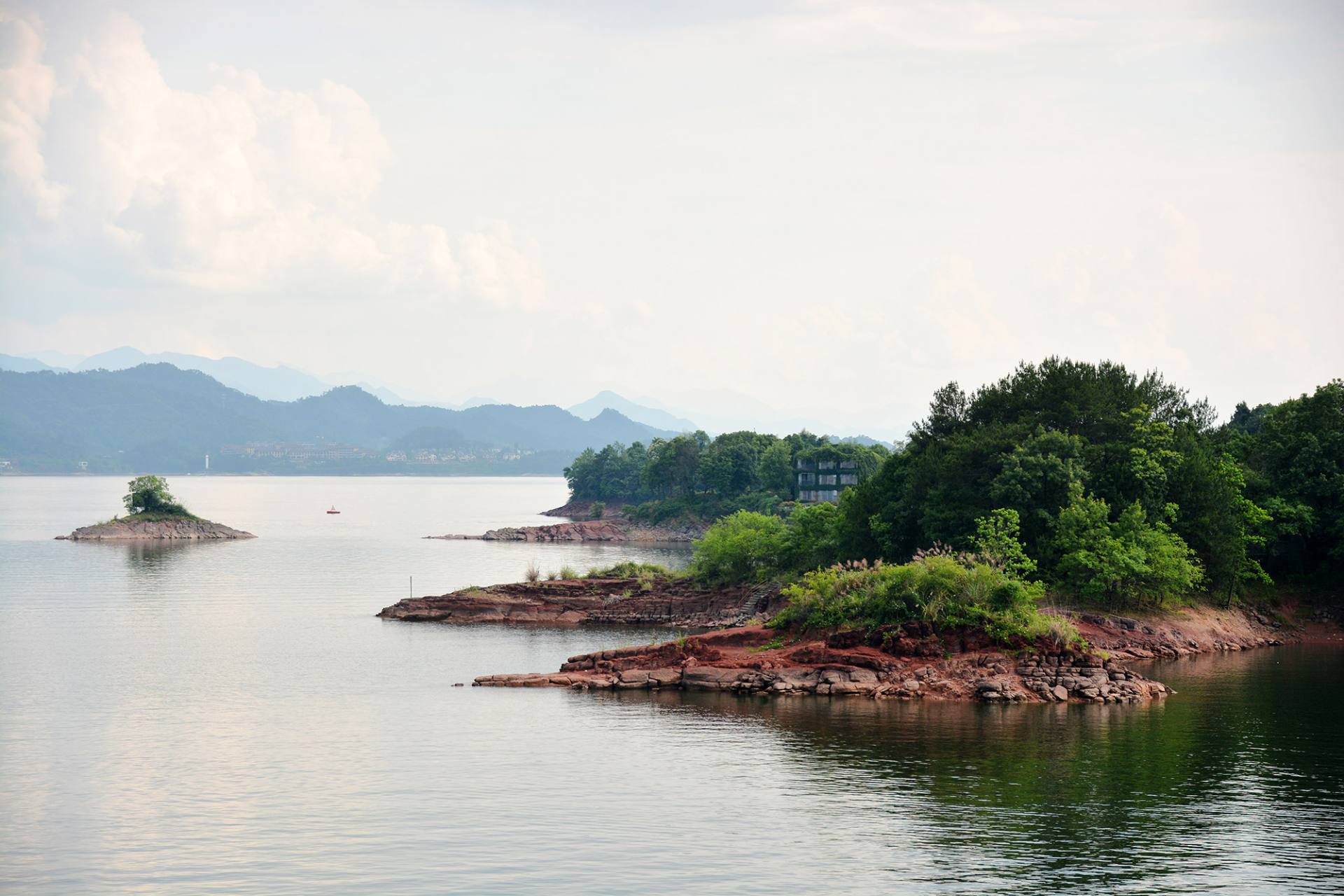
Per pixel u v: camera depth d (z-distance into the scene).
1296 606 114.56
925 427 126.38
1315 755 62.00
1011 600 82.69
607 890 43.91
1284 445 120.38
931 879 44.81
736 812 52.84
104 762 62.47
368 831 50.59
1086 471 107.00
